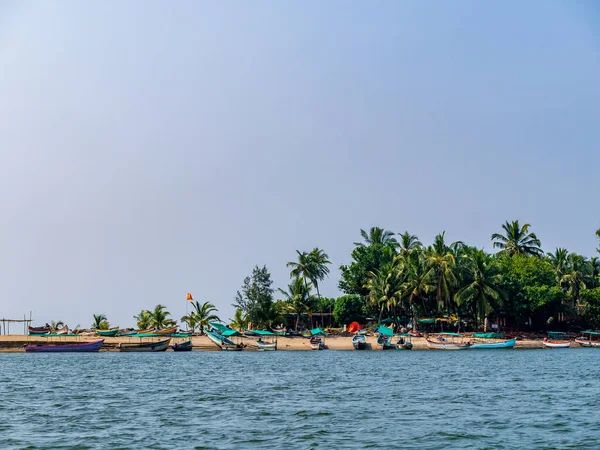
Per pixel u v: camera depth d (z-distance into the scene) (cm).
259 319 11469
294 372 6262
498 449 2614
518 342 10938
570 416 3350
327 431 2984
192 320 12044
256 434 2927
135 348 10419
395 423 3177
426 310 11750
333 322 12925
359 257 12456
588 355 8838
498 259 12350
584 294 11800
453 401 3962
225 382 5288
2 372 6531
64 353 10444
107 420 3331
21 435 2945
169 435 2925
